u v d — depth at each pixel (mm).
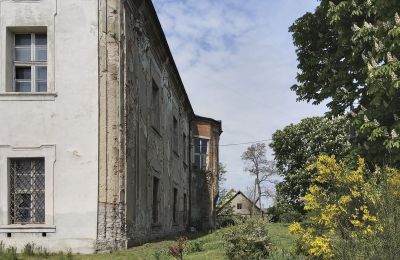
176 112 27672
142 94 17344
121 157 14094
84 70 14000
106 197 13562
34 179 13734
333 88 14281
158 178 20781
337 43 14484
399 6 10148
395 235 7895
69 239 13195
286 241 13906
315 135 29859
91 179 13547
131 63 15523
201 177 35594
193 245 14047
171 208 24672
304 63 16031
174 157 26266
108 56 14156
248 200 85125
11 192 13633
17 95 13797
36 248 12961
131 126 15289
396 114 11398
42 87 14281
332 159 9477
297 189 30438
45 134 13711
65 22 14141
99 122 13828
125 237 13953
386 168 9211
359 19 12609
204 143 36594
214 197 36188
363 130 11578
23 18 14070
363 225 8414
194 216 34531
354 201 8961
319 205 9266
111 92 14062
